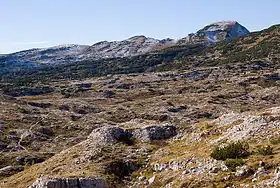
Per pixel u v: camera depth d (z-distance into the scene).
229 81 192.25
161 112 129.12
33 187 39.44
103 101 168.25
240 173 31.03
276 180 27.27
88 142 55.88
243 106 136.50
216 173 33.16
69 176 41.75
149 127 56.66
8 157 90.25
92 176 42.19
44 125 119.94
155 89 195.00
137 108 141.75
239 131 42.97
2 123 117.44
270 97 148.75
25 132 111.19
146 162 47.44
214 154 36.72
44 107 149.25
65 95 195.00
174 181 36.12
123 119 129.50
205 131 49.56
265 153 33.62
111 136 55.03
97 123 122.44
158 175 40.94
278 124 40.31
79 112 143.12
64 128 118.19
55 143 105.88
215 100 147.38
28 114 132.25
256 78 188.25
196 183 32.78
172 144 51.88
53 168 50.47
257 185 27.89
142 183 41.38
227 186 30.20
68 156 53.12
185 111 129.88
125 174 45.75
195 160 39.59
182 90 185.88
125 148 52.25
